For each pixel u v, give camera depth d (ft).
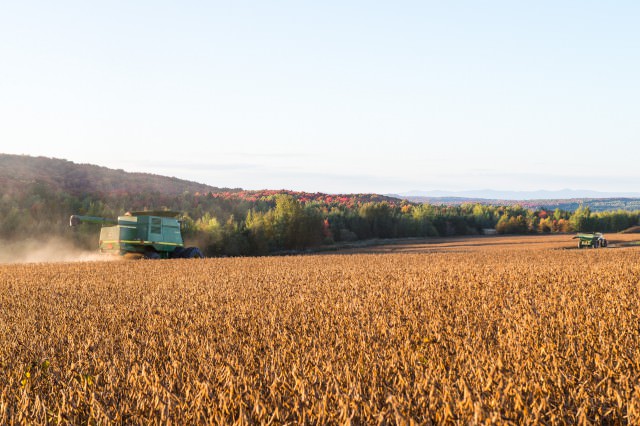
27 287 64.13
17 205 245.65
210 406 17.21
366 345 26.58
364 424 16.14
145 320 38.06
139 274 78.84
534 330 29.12
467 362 21.89
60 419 17.24
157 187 558.97
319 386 18.83
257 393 17.75
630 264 87.45
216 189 653.71
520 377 19.52
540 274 65.16
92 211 260.62
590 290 48.21
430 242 357.61
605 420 17.28
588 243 212.23
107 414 17.30
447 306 40.57
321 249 293.43
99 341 30.83
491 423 14.98
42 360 26.13
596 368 21.62
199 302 47.16
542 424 15.66
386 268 84.94
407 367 21.93
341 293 50.60
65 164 527.40
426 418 16.15
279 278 69.51
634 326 30.37
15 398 20.17
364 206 442.50
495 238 402.93
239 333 31.27
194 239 238.68
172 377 21.26
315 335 29.43
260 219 274.36
